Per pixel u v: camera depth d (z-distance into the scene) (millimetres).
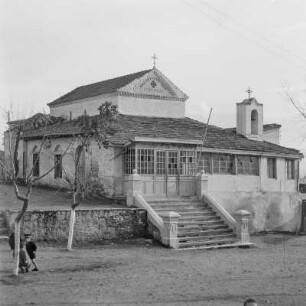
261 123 38875
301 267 20219
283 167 36750
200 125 36781
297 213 36469
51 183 33094
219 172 32688
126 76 37219
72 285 15516
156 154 28750
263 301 14508
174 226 24438
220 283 16641
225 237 26688
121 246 23734
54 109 40969
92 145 29766
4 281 15742
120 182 28453
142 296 14523
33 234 22422
